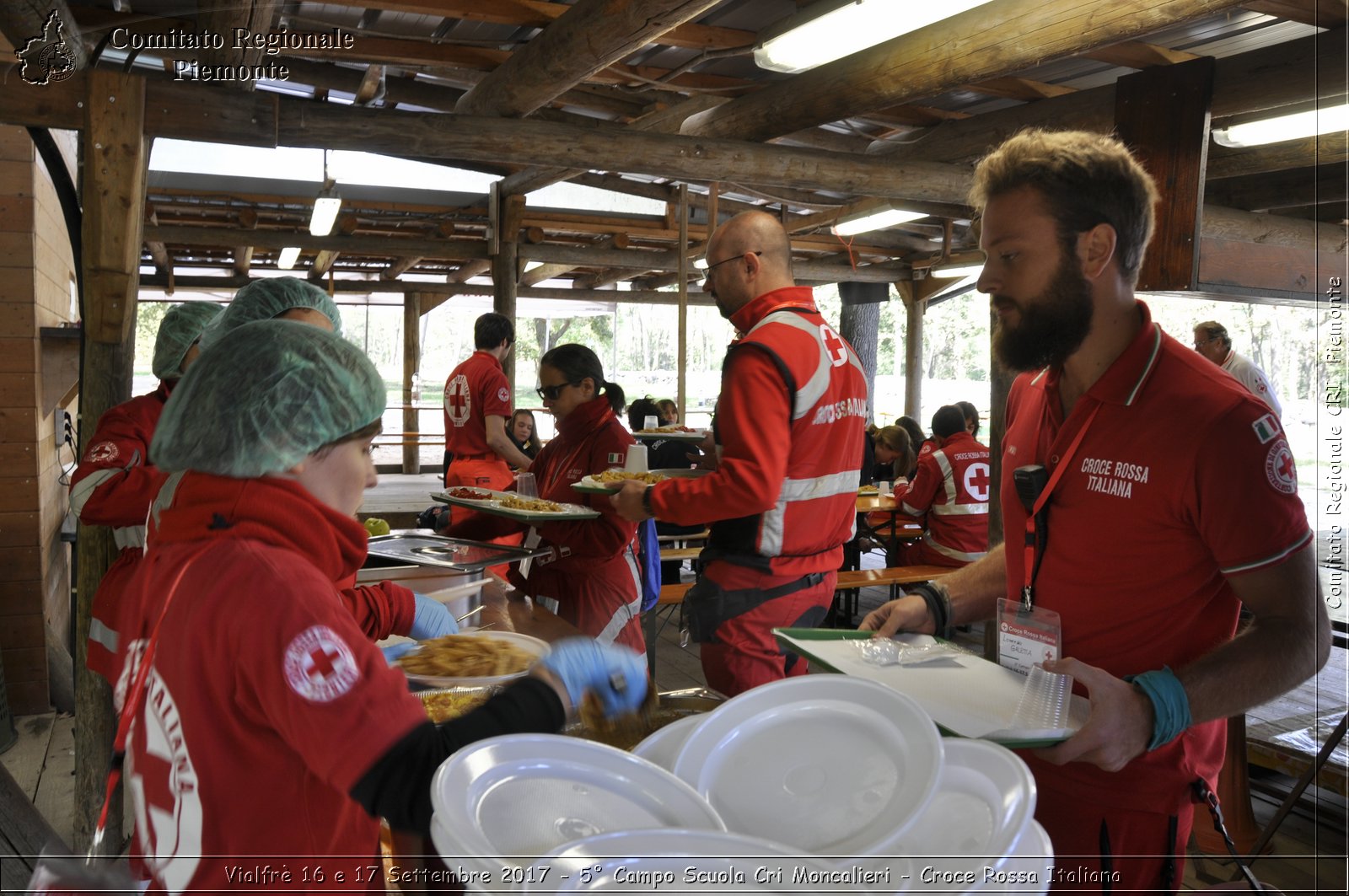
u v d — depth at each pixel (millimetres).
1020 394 1537
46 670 4473
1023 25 3613
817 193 9125
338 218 9828
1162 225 3920
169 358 2572
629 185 9891
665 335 32281
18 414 4332
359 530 1014
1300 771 3299
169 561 943
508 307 9688
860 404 2365
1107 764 1057
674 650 5582
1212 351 5641
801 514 2209
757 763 900
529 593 3016
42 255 4750
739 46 4555
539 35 4434
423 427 18938
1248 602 1158
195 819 885
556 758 869
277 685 849
